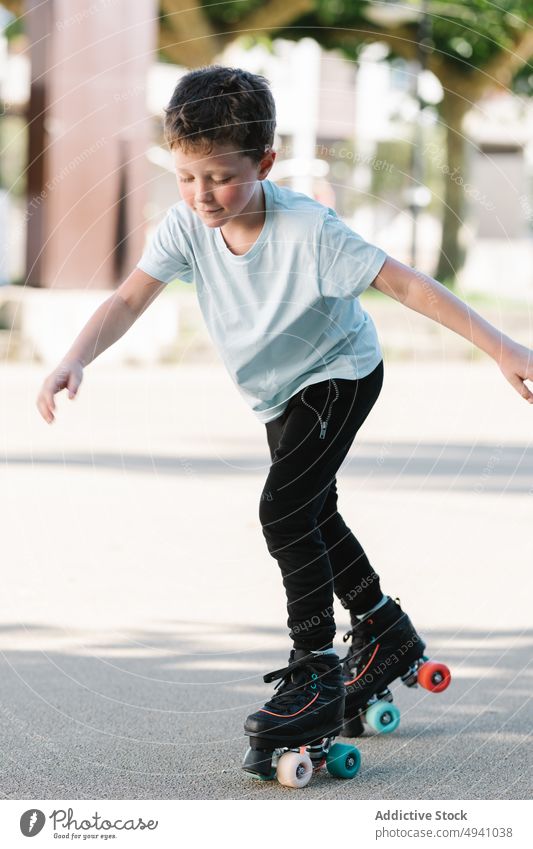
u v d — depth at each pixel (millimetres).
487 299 41062
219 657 8062
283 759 5809
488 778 5988
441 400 23641
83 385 24031
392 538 11891
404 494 14234
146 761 6117
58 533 11883
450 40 41688
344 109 52438
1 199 30219
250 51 46281
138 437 17922
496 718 6949
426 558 11086
